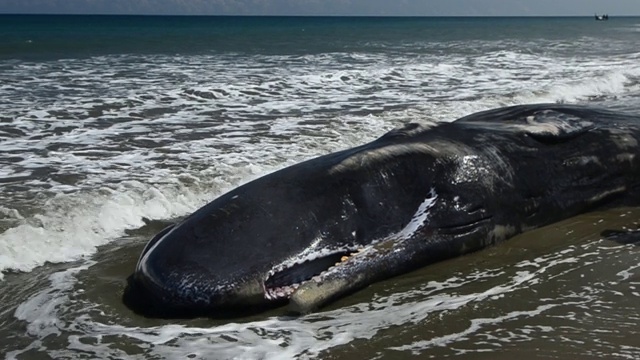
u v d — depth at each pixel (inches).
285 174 239.0
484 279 227.5
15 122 452.4
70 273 231.1
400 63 892.0
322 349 181.6
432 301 211.8
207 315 204.4
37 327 194.2
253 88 614.2
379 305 210.2
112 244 259.6
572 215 281.4
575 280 225.3
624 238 262.1
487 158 261.7
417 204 243.6
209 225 218.7
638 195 296.5
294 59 959.6
